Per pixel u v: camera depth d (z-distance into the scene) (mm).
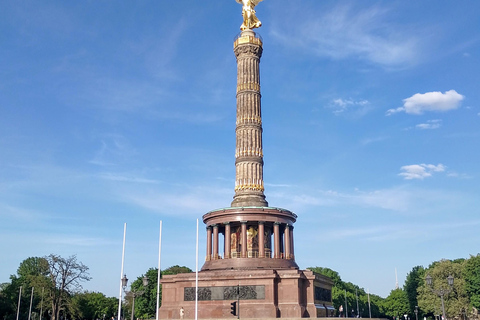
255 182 84312
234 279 71562
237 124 87750
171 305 74312
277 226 80188
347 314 189375
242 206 80875
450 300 136250
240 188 84188
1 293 138625
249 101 87875
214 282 72312
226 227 80062
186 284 74125
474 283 131125
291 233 83062
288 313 69062
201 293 72500
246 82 88875
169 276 76250
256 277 70562
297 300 69812
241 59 90438
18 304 129500
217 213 81250
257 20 93938
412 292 167750
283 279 71062
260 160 85875
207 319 66438
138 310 146875
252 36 91562
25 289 143500
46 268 128250
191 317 71688
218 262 78562
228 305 70500
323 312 74812
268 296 69625
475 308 138750
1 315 132750
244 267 75562
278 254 78750
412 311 170625
